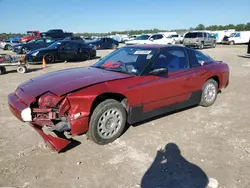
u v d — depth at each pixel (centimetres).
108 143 368
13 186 269
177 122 455
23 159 323
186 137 392
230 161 322
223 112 516
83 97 324
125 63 434
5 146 357
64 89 329
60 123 324
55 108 323
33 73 1076
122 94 365
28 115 323
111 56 488
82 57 1577
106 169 302
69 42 1510
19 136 391
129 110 385
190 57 493
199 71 495
